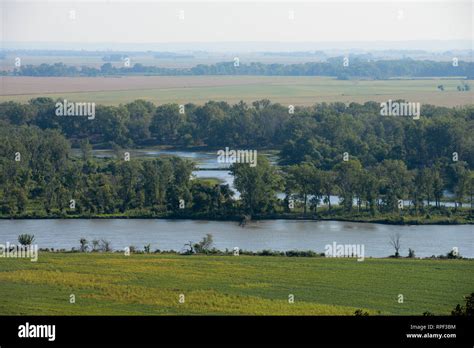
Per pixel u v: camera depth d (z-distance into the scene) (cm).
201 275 18662
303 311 15875
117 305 16212
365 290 17450
